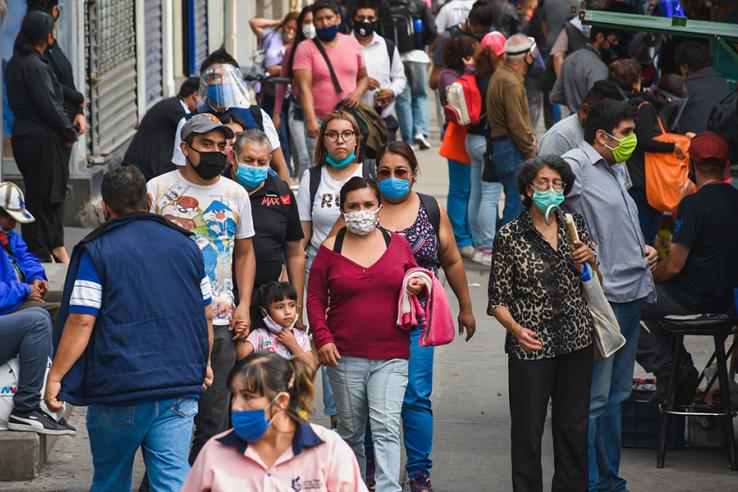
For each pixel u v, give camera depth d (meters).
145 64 39.12
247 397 9.62
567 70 27.30
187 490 9.99
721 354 17.42
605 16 17.78
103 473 13.20
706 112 24.83
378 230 15.08
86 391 12.71
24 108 24.30
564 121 19.36
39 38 24.50
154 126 19.81
